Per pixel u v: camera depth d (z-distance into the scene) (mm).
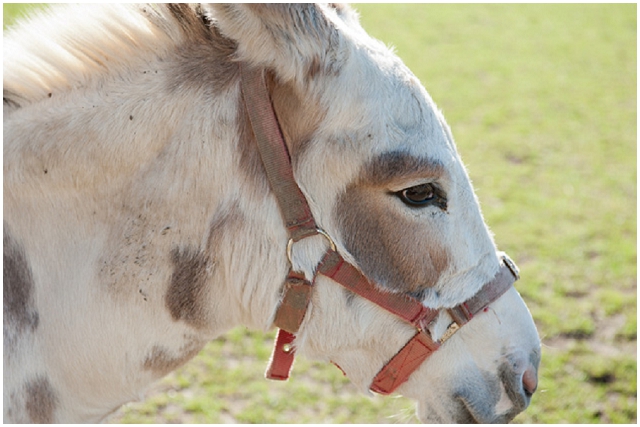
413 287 2012
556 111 9570
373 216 1914
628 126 9148
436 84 10375
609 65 11672
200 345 2129
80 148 1819
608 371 4625
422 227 1939
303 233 1895
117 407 2127
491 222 6484
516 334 2195
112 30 1878
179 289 1968
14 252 1845
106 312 1933
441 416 2213
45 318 1889
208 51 1901
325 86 1805
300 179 1877
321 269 1952
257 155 1893
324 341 2080
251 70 1854
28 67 1837
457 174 1959
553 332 4988
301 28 1743
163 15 1897
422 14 14305
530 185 7320
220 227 1931
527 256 5957
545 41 12891
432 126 1904
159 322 1999
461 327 2135
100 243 1899
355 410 4289
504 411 2213
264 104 1850
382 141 1837
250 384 4469
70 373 1959
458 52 12000
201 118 1870
